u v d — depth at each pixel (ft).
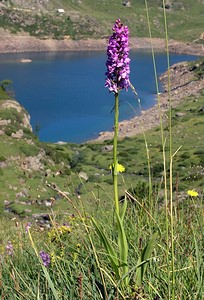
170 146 11.18
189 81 581.94
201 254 13.53
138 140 317.42
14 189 170.09
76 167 241.35
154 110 413.59
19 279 13.92
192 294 11.52
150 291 11.97
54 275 13.71
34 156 210.79
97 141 336.29
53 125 380.58
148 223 15.76
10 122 235.61
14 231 24.35
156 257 13.21
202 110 404.16
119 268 12.11
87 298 12.05
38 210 148.56
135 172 234.79
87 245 15.34
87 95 484.33
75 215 18.19
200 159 245.86
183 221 16.92
